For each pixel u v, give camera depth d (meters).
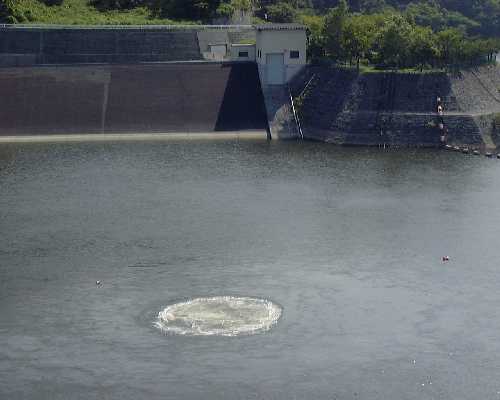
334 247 117.81
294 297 102.81
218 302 101.44
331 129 181.75
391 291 104.50
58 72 190.62
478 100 185.25
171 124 185.50
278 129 185.88
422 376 86.62
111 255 114.75
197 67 195.00
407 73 184.25
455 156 168.50
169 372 87.19
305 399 83.06
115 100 187.75
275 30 193.50
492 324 96.44
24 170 153.50
